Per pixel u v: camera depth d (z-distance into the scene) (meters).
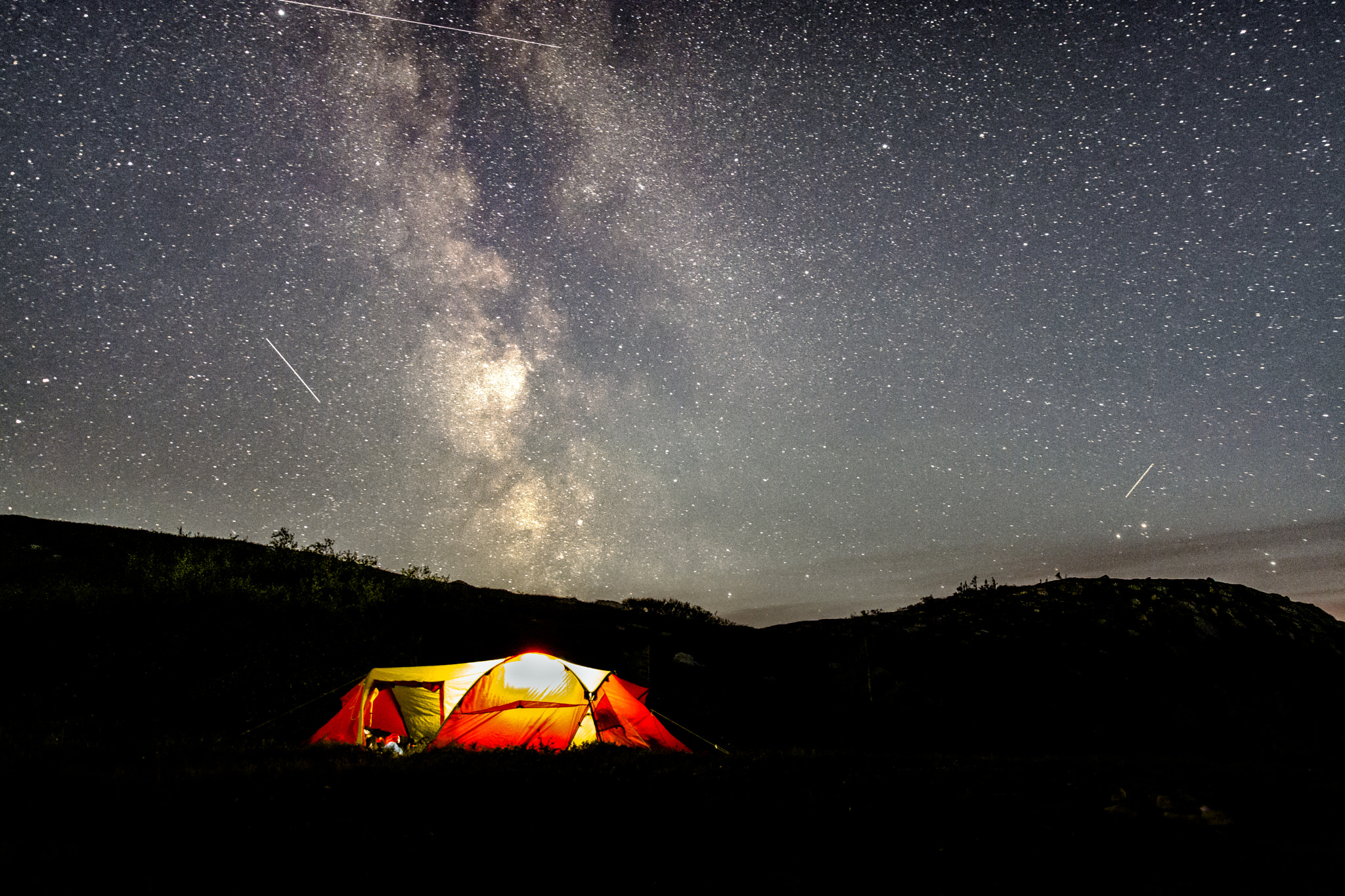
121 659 13.12
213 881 4.18
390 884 4.21
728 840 5.05
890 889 4.14
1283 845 4.92
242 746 9.19
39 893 3.96
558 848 4.88
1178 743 12.64
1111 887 4.15
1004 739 12.81
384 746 9.30
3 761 7.33
